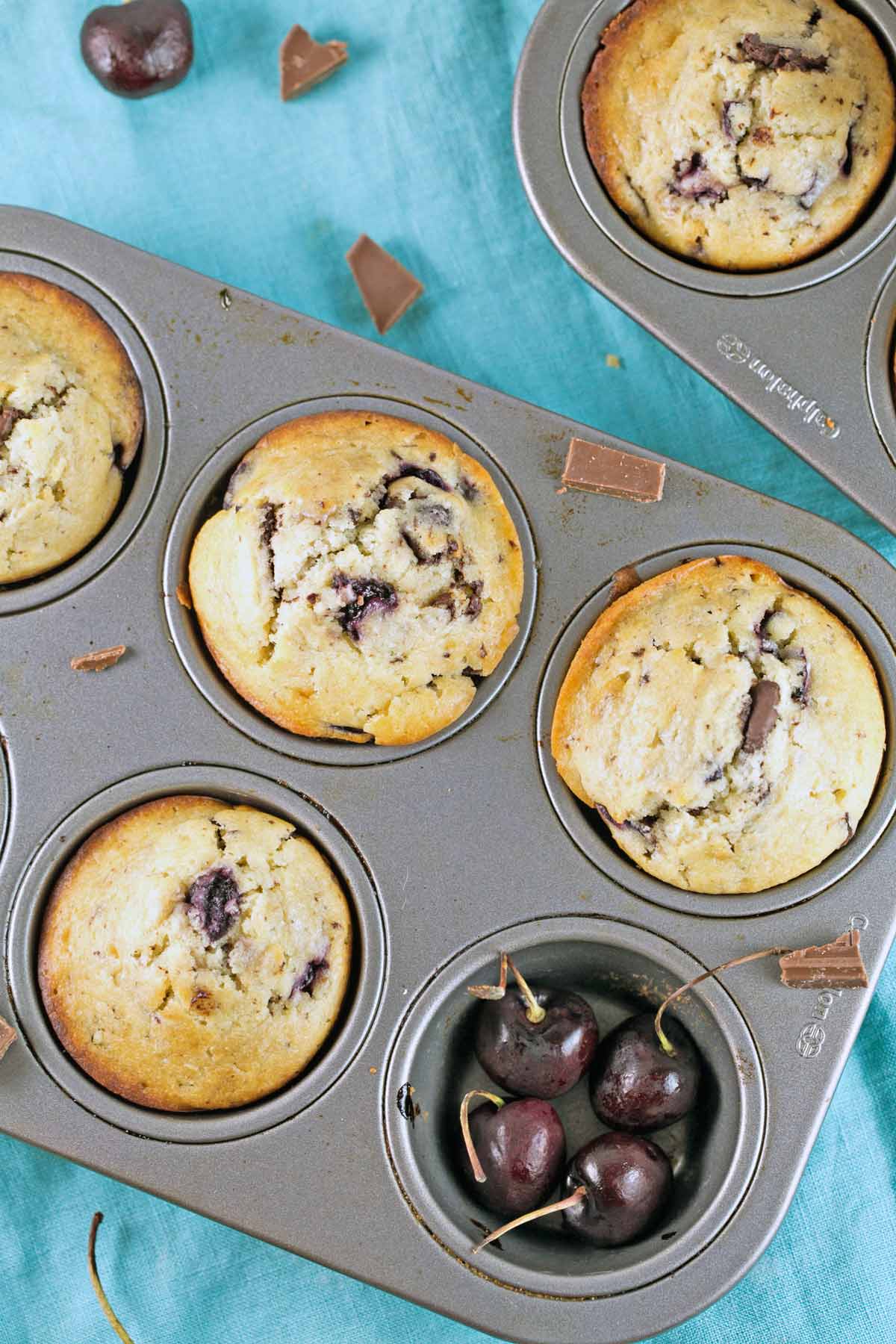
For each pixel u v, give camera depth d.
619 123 0.52
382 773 0.51
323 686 0.51
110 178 0.56
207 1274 0.54
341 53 0.56
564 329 0.56
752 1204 0.50
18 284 0.51
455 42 0.56
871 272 0.52
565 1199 0.50
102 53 0.55
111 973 0.50
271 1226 0.50
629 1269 0.50
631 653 0.51
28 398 0.50
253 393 0.52
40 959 0.51
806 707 0.50
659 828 0.51
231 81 0.56
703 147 0.52
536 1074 0.51
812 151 0.52
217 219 0.56
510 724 0.52
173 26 0.55
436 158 0.56
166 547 0.51
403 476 0.51
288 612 0.50
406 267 0.56
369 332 0.56
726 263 0.53
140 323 0.52
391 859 0.51
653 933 0.51
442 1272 0.50
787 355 0.52
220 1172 0.50
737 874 0.51
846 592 0.51
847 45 0.52
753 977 0.51
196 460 0.52
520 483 0.52
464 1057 0.53
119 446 0.52
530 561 0.52
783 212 0.52
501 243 0.56
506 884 0.51
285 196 0.56
